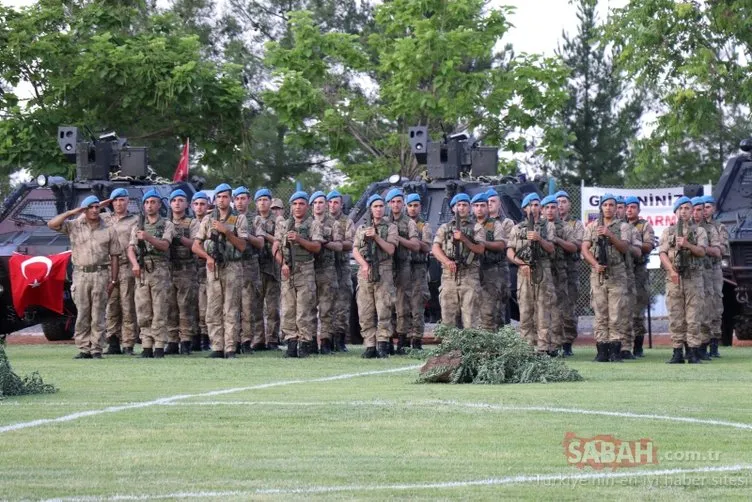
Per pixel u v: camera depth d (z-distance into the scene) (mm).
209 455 18516
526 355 29266
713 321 38344
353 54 70750
